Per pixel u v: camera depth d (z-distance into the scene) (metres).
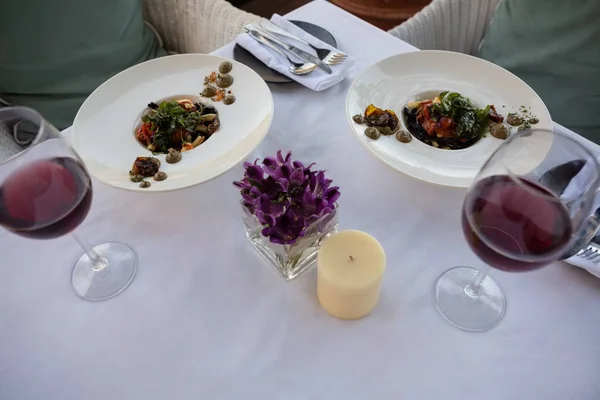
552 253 0.47
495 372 0.54
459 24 1.25
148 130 0.76
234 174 0.75
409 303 0.60
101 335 0.58
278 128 0.82
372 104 0.79
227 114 0.79
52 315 0.60
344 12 1.04
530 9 1.14
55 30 1.20
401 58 0.85
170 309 0.60
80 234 0.68
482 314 0.58
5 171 0.51
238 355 0.56
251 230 0.62
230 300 0.61
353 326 0.58
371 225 0.68
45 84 1.23
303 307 0.60
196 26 1.28
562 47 1.12
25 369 0.56
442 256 0.64
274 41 0.92
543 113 0.75
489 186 0.50
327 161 0.77
